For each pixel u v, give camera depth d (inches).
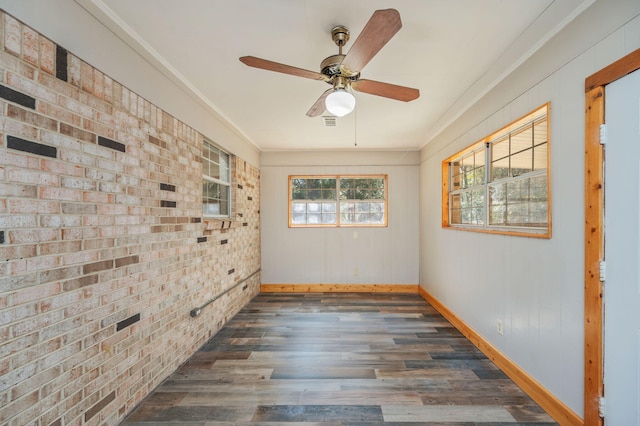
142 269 75.3
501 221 100.0
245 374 89.4
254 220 177.5
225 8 62.3
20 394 46.7
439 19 65.6
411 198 190.2
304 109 120.6
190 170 100.7
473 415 70.8
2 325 44.4
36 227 49.3
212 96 107.4
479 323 107.6
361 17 65.1
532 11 62.9
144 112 77.1
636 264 51.1
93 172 60.6
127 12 63.3
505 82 89.9
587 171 59.7
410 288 189.0
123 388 68.5
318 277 191.9
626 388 52.7
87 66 59.6
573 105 63.7
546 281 72.5
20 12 47.1
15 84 46.4
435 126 141.8
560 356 67.5
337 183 194.5
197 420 69.3
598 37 57.5
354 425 67.7
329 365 94.8
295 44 75.9
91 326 59.9
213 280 117.3
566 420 65.1
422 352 103.8
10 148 45.6
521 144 89.2
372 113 124.9
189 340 99.0
